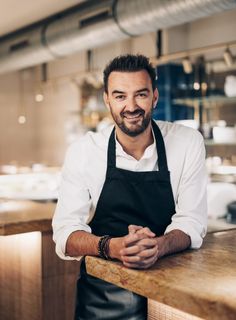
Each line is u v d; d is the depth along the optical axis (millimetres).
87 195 1973
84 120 7379
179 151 1937
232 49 5590
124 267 1523
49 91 8422
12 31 6711
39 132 8711
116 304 1824
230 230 2162
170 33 6008
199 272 1469
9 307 3047
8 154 8398
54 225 1935
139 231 1590
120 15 4441
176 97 5711
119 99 1746
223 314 1209
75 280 2887
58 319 2826
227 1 3570
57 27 5309
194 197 1908
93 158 1949
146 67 1744
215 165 4953
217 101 5234
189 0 3754
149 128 1877
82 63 7660
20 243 2912
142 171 1931
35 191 3797
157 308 1698
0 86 8297
